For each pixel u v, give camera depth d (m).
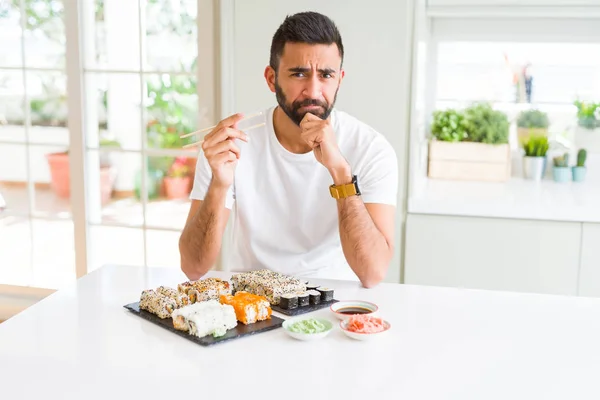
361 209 1.77
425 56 3.04
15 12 3.23
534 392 1.19
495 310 1.59
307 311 1.56
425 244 2.72
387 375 1.24
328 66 1.74
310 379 1.22
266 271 1.73
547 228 2.61
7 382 1.20
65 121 3.29
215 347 1.36
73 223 3.33
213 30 2.94
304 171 1.93
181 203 3.23
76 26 3.10
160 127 3.16
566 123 3.14
